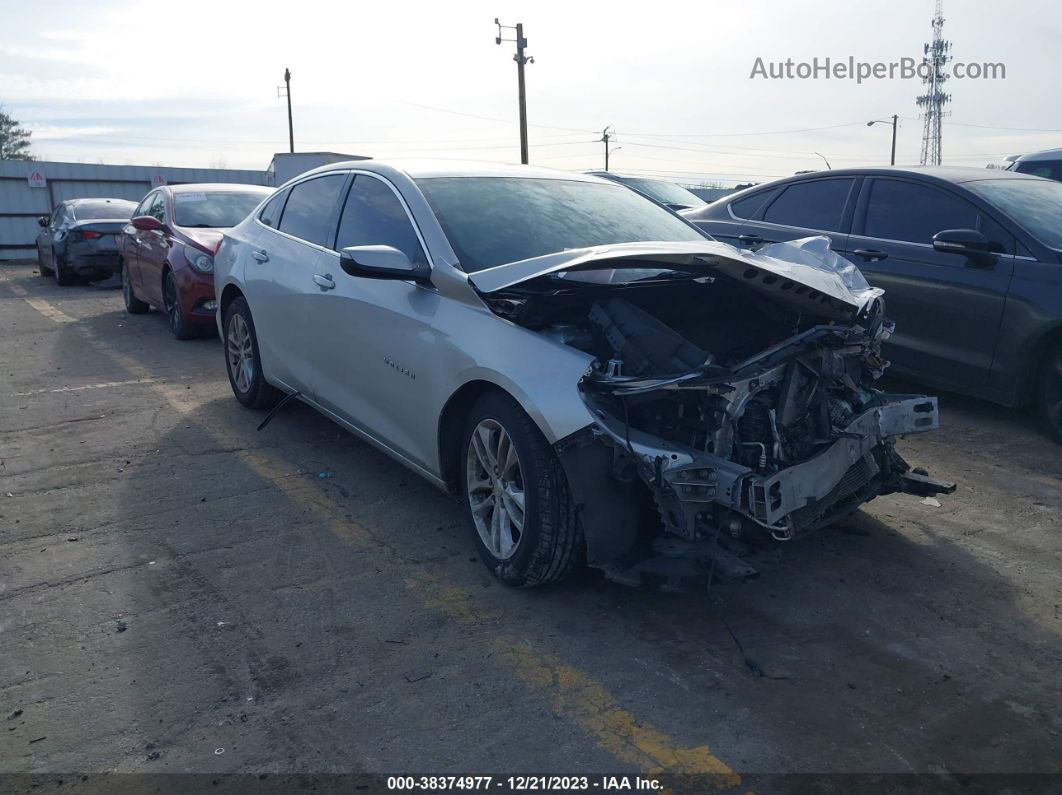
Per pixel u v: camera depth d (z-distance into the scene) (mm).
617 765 2695
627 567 3432
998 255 5812
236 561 4012
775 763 2711
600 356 3590
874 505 4766
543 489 3449
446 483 4098
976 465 5375
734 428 3389
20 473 5094
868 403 3955
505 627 3473
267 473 5129
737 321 3980
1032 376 5750
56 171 23094
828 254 4508
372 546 4188
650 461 3217
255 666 3188
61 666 3168
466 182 4617
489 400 3707
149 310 11602
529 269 3564
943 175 6457
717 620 3549
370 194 4836
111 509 4582
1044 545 4277
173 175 24797
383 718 2906
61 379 7426
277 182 24438
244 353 6227
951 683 3137
